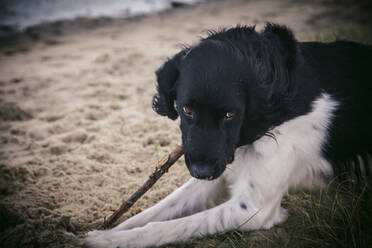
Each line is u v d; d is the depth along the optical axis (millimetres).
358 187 1183
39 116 1773
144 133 1561
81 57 2674
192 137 965
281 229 1105
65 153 1471
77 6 4367
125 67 2381
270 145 1068
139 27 3535
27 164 1397
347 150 1146
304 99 1066
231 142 981
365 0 3518
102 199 1253
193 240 1087
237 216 1078
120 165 1383
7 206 1204
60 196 1260
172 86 1038
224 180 1183
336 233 1074
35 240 1113
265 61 997
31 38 3340
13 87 2131
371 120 1150
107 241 1074
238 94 959
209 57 969
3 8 4230
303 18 3205
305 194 1166
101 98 1929
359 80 1146
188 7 4266
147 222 1138
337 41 1195
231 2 4320
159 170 1101
